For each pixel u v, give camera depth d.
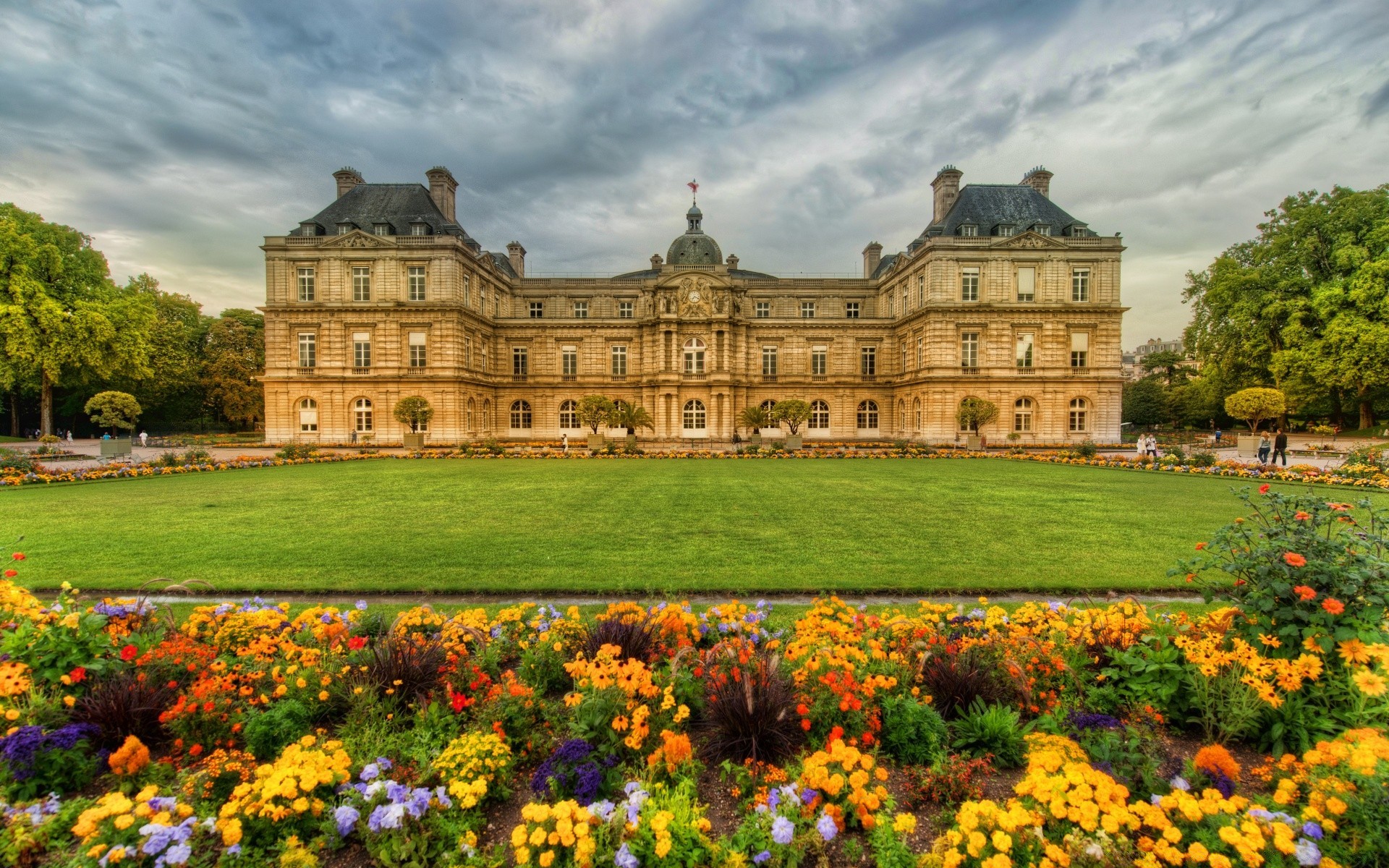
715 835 4.97
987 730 5.96
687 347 59.44
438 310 52.16
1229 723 6.11
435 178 58.22
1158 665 6.56
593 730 5.96
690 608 10.61
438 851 4.78
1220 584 7.51
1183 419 76.94
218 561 13.45
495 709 6.22
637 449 44.22
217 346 77.19
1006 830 4.57
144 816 4.63
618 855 4.40
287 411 52.75
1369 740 4.80
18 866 4.42
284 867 4.45
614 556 13.96
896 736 5.96
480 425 58.28
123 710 5.94
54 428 70.19
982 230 55.19
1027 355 53.06
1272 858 4.29
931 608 9.21
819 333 61.94
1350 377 45.53
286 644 7.60
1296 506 6.91
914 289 57.22
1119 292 53.03
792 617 10.11
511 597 11.52
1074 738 5.99
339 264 52.50
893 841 4.69
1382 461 28.11
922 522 17.69
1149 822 4.57
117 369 57.59
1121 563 13.36
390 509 19.88
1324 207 50.06
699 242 64.06
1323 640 5.99
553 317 66.50
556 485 26.12
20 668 5.97
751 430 60.59
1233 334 55.00
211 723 5.96
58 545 14.76
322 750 5.50
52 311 50.91
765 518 18.38
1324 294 47.22
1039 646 7.20
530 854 4.52
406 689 6.70
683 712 5.99
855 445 55.75
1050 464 36.66
